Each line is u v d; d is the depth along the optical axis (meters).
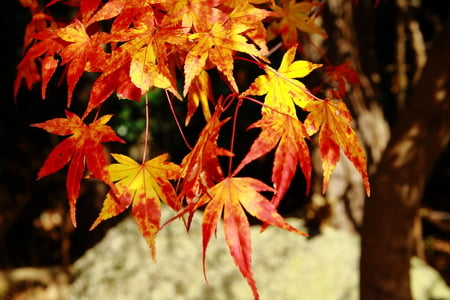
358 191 2.00
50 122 0.60
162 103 2.83
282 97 0.60
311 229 1.92
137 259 1.61
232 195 0.59
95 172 0.59
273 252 1.77
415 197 1.26
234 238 0.59
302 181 3.08
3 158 2.87
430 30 3.33
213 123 0.59
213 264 1.61
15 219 2.85
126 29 0.59
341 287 1.65
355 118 1.98
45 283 2.40
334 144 0.60
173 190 0.61
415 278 1.78
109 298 1.47
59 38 0.63
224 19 0.60
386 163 1.27
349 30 1.91
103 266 1.59
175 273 1.55
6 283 2.36
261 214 0.59
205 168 0.62
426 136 1.22
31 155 2.97
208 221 0.59
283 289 1.61
